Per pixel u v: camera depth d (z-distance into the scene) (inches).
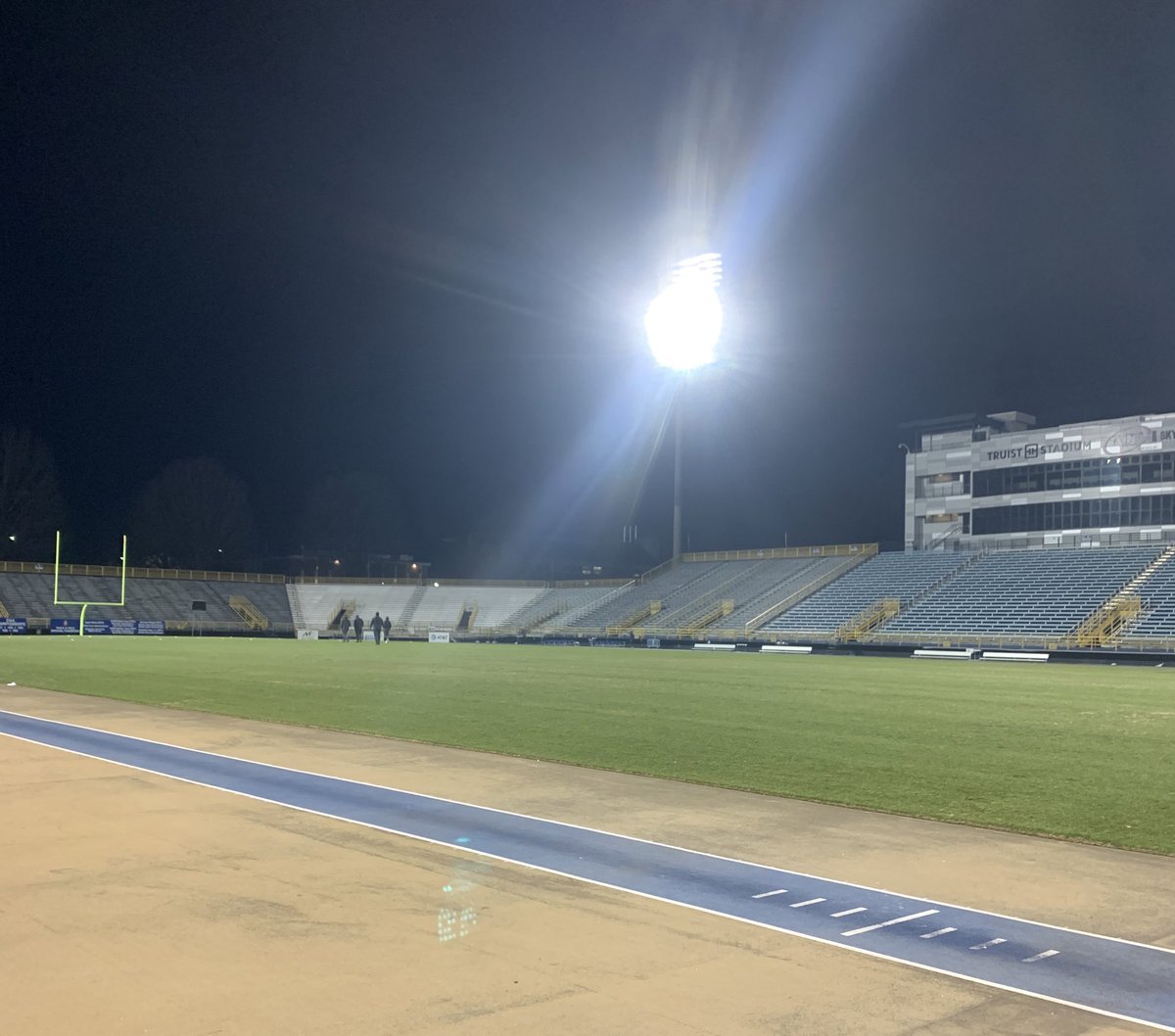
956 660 1701.5
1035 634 1790.1
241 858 276.5
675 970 194.7
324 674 1037.2
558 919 225.5
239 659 1294.3
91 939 206.8
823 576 2380.7
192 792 375.6
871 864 285.7
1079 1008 180.7
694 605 2455.7
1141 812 364.2
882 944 213.6
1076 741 560.7
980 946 213.8
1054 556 2048.5
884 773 445.7
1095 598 1823.3
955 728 621.0
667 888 254.2
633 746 521.7
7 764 439.5
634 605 2586.1
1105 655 1628.9
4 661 1192.2
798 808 367.2
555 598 2847.0
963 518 2300.7
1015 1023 172.9
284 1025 165.8
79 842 293.0
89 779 400.8
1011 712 725.3
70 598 2445.9
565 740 541.3
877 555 2401.6
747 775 437.7
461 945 206.7
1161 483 1980.8
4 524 2797.7
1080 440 2102.6
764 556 2662.4
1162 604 1710.1
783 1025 169.9
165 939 207.3
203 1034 162.1
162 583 2642.7
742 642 2153.1
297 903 234.4
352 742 524.4
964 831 331.0
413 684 909.8
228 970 189.9
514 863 277.3
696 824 335.0
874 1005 179.9
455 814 344.2
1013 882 267.4
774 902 243.9
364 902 236.1
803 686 951.0
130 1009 171.8
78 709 670.5
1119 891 259.8
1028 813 361.4
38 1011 170.4
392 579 3014.3
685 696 822.5
